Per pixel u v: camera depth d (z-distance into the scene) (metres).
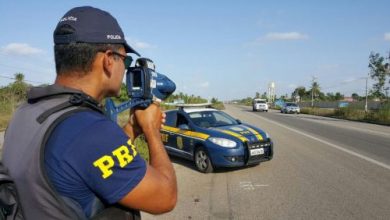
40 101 1.28
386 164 8.85
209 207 5.60
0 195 1.18
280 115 38.56
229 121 9.56
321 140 13.98
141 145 8.57
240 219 5.02
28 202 1.16
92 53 1.30
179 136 9.34
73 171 1.14
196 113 9.52
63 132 1.16
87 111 1.24
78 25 1.29
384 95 33.50
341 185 6.81
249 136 8.31
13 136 1.26
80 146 1.15
